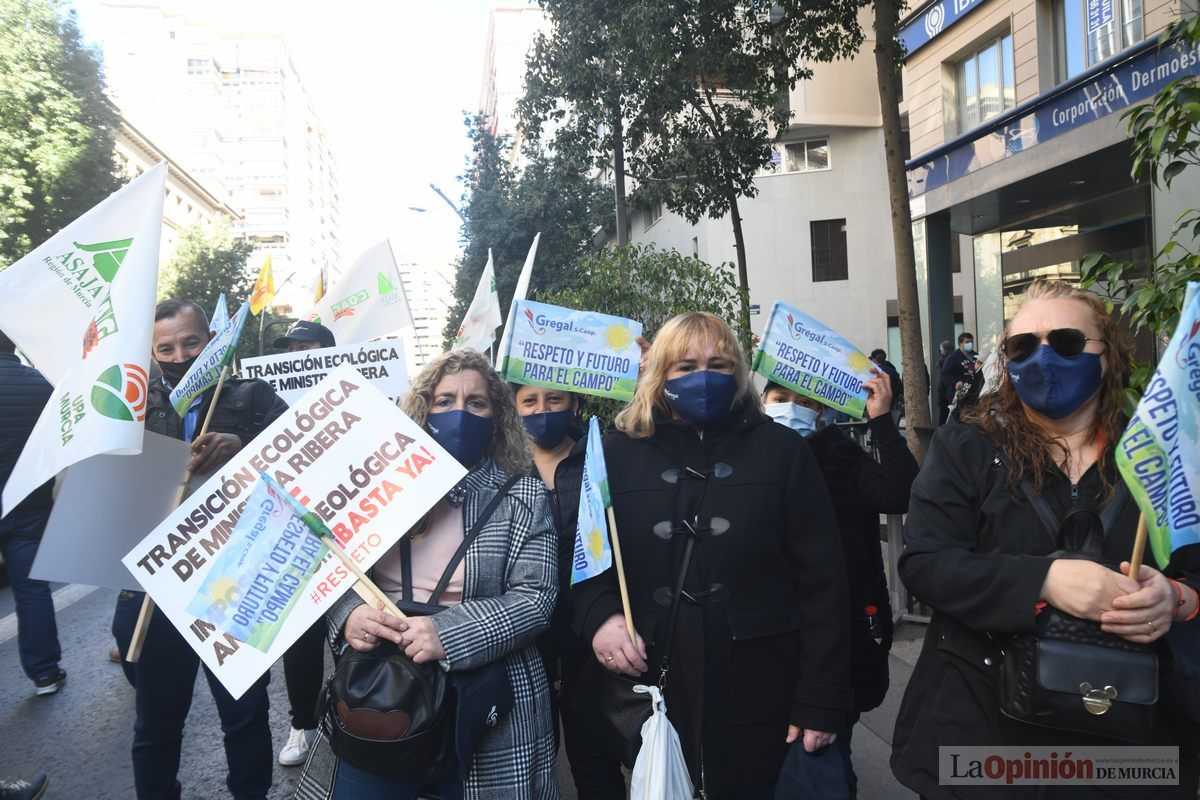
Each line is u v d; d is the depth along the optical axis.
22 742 4.32
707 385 2.39
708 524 2.33
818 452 2.95
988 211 14.65
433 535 2.34
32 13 18.58
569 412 3.29
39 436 2.48
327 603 2.18
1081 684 1.66
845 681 2.24
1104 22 11.15
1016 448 1.96
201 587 2.20
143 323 2.47
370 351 5.52
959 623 1.97
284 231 131.75
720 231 26.61
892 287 26.33
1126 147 10.80
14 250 17.70
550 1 13.12
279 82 134.12
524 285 3.64
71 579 2.72
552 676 2.81
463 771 2.05
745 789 2.26
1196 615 1.74
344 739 2.01
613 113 13.88
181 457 2.90
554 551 2.42
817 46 11.59
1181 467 1.61
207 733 4.44
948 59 14.55
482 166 29.47
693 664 2.26
